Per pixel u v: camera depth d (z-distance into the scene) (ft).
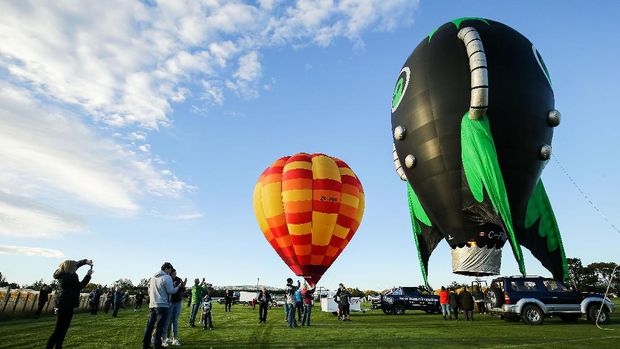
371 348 28.53
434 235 58.13
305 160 74.54
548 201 54.08
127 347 28.12
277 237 72.95
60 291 21.89
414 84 51.96
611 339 33.32
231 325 47.47
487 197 46.19
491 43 48.52
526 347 28.68
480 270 48.65
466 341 32.14
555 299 47.91
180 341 30.89
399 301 74.13
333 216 71.41
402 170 58.44
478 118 46.24
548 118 48.29
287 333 38.37
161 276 24.73
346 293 58.23
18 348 26.84
